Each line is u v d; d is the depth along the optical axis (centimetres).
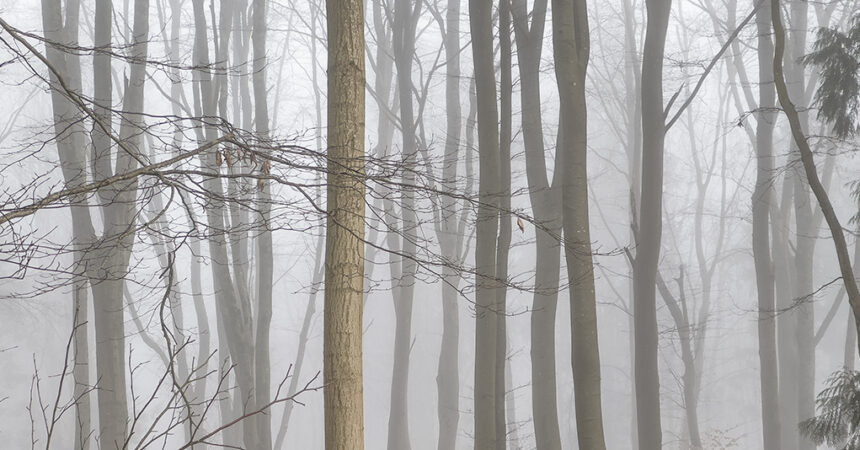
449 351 1970
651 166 1559
